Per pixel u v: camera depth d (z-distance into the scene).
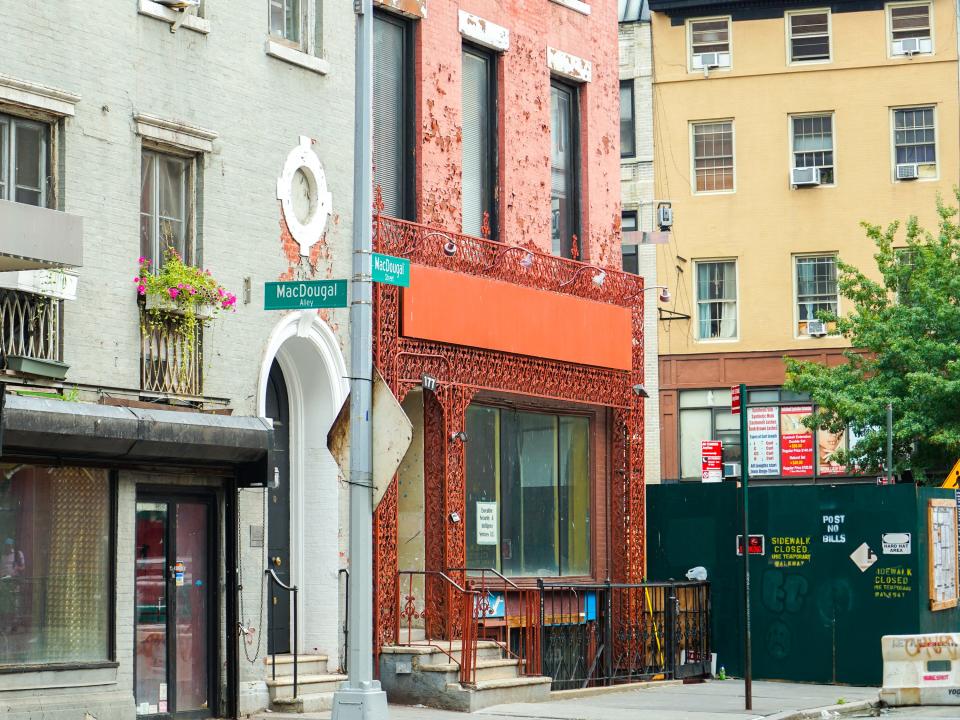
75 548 15.58
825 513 23.27
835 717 19.02
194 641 16.97
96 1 15.99
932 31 40.31
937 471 31.83
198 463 16.73
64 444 14.80
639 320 25.00
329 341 18.95
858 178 40.34
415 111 20.92
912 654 20.38
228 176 17.62
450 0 21.55
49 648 15.24
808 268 40.47
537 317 22.27
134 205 16.33
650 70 41.50
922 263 32.59
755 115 40.91
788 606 23.41
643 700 20.14
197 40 17.31
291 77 18.70
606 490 24.39
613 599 23.62
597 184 24.61
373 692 14.05
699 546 24.23
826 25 40.84
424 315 20.03
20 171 15.32
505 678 19.59
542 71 23.48
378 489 14.36
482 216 22.31
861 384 32.19
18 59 15.06
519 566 22.48
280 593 18.88
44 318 15.15
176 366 16.61
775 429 40.03
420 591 20.41
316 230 18.88
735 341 40.38
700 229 40.91
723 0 40.72
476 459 21.81
